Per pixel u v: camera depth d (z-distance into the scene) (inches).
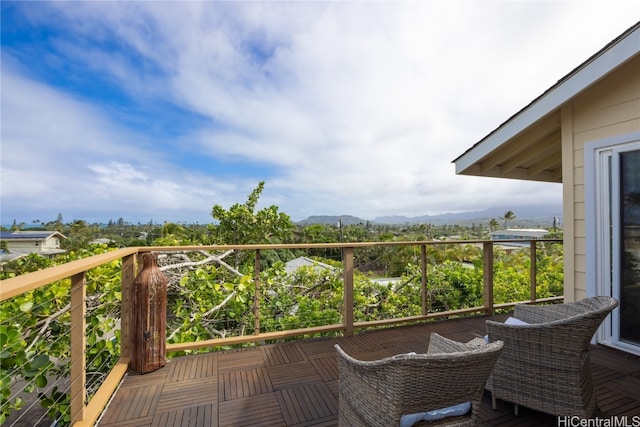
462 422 55.1
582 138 131.0
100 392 87.5
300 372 105.1
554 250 203.8
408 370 49.2
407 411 50.8
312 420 80.9
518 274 201.8
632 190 117.8
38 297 103.5
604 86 123.5
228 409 85.0
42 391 94.7
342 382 64.1
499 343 55.0
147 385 96.3
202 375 102.7
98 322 110.8
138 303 103.6
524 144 152.6
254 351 121.5
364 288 169.8
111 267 124.6
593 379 99.6
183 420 80.3
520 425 79.1
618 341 121.9
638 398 89.4
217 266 165.8
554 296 201.3
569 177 135.6
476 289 195.5
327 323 147.6
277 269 162.4
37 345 98.3
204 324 143.0
